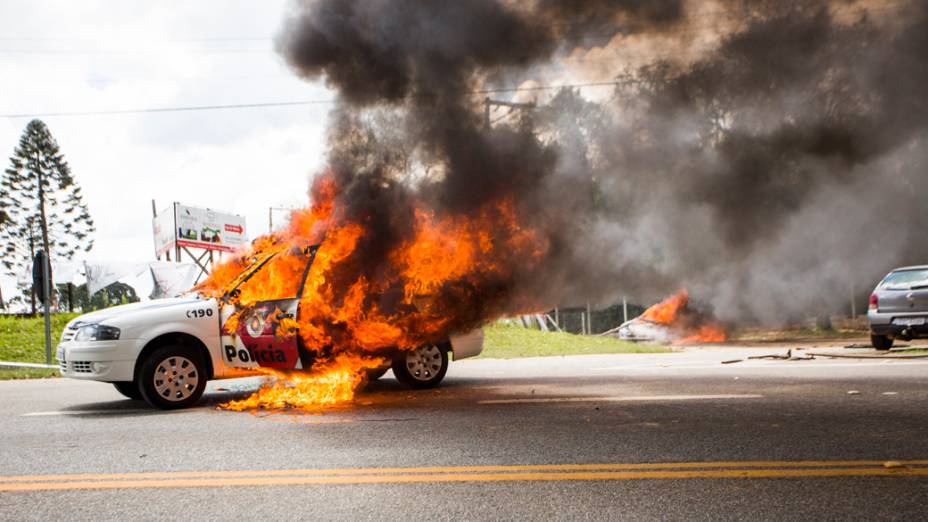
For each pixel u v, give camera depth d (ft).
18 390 35.19
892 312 45.50
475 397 28.68
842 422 21.36
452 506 13.53
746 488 14.47
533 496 14.11
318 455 18.02
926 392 27.43
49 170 201.16
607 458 17.20
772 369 38.14
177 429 22.27
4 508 13.78
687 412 23.68
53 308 77.10
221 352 28.43
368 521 12.73
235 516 13.11
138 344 26.94
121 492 14.80
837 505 13.28
